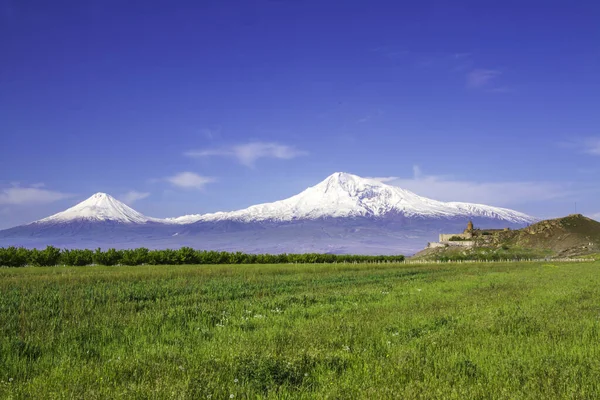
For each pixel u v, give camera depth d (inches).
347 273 1875.0
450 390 333.4
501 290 1094.4
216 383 357.4
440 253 6323.8
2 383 364.5
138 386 343.9
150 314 709.3
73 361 437.1
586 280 1390.3
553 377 362.9
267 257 3599.9
